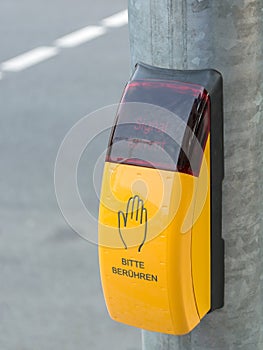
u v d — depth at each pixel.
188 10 1.67
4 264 5.31
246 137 1.74
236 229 1.79
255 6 1.68
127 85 1.74
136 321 1.77
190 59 1.70
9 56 9.12
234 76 1.70
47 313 4.88
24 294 5.05
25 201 6.00
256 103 1.74
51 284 5.12
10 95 8.00
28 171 6.45
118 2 10.70
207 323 1.85
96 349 4.60
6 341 4.71
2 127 7.26
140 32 1.75
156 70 1.73
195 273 1.73
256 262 1.84
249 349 1.89
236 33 1.68
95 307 4.89
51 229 5.62
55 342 4.67
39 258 5.34
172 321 1.72
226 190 1.76
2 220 5.77
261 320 1.89
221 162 1.73
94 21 10.09
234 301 1.84
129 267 1.72
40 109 7.63
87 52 9.11
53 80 8.34
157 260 1.68
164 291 1.69
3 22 10.24
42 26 10.02
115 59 8.85
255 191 1.79
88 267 5.23
